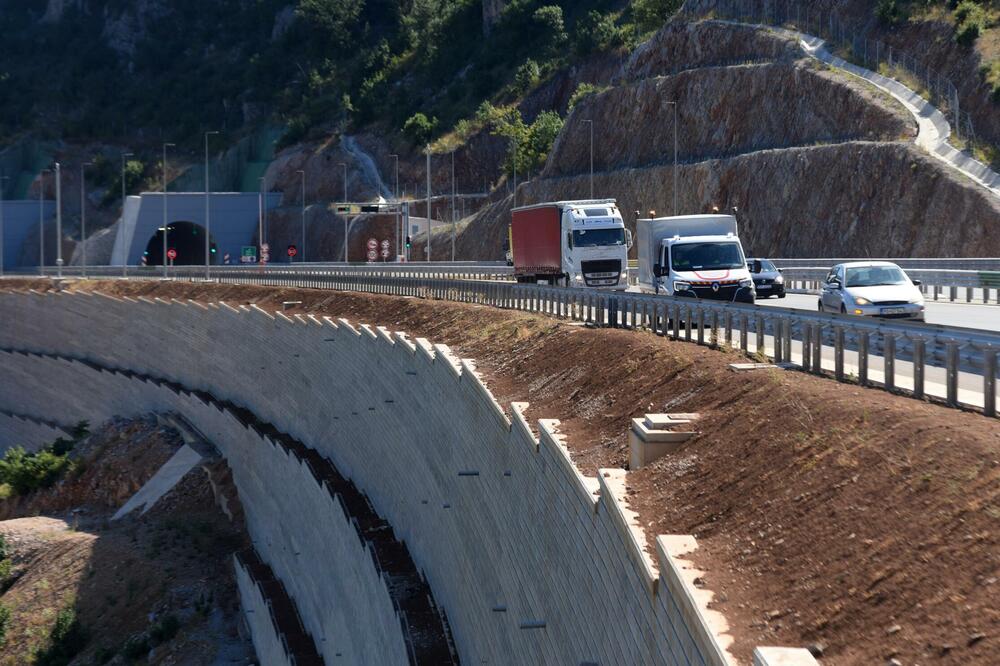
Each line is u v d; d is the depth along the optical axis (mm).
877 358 45781
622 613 27312
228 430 121562
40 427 186125
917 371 32688
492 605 46062
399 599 59156
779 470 29000
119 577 104000
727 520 27891
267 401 114875
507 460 44031
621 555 27484
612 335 56312
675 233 85875
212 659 88250
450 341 83062
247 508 111562
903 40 174000
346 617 70625
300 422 102188
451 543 55500
